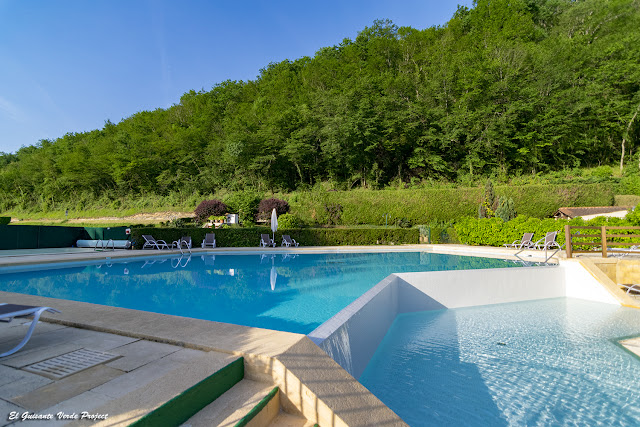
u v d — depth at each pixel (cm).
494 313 675
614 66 3438
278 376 229
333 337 330
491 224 1602
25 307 280
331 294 710
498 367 429
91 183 4459
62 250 1557
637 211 1209
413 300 674
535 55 3594
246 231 1719
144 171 4262
